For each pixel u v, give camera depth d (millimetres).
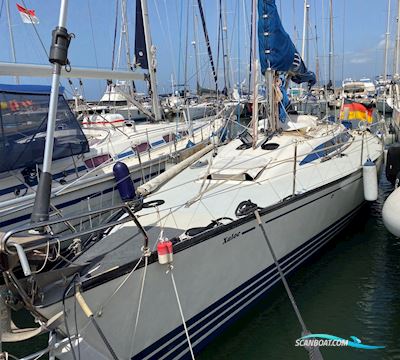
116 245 3277
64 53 2611
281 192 4430
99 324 2791
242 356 3578
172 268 3105
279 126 6105
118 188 5770
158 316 3160
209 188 4527
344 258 5129
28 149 5285
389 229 4457
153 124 8664
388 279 4637
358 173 5504
